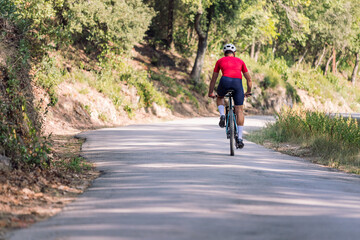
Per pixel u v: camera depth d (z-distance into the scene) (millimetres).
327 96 57594
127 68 29266
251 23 41094
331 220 4547
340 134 12883
